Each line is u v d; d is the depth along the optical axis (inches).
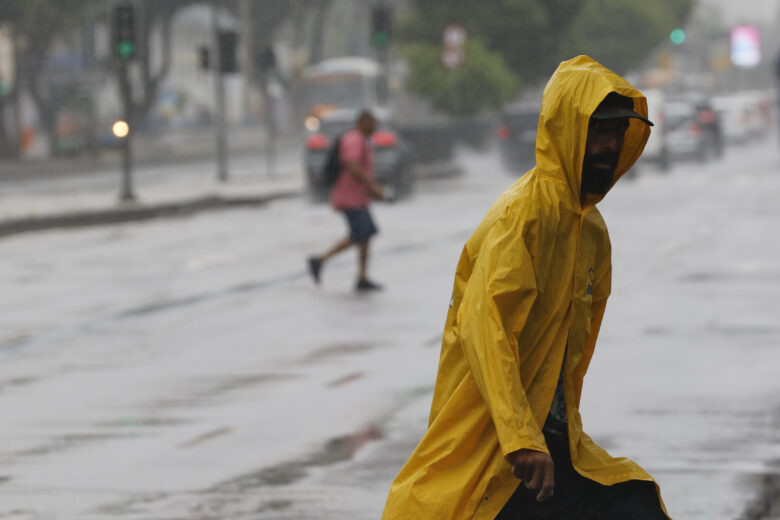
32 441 595.5
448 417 283.4
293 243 1529.3
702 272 1175.6
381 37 2874.0
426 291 1088.8
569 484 292.0
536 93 4101.9
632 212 1866.4
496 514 280.7
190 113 7116.1
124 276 1238.3
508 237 276.1
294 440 588.7
